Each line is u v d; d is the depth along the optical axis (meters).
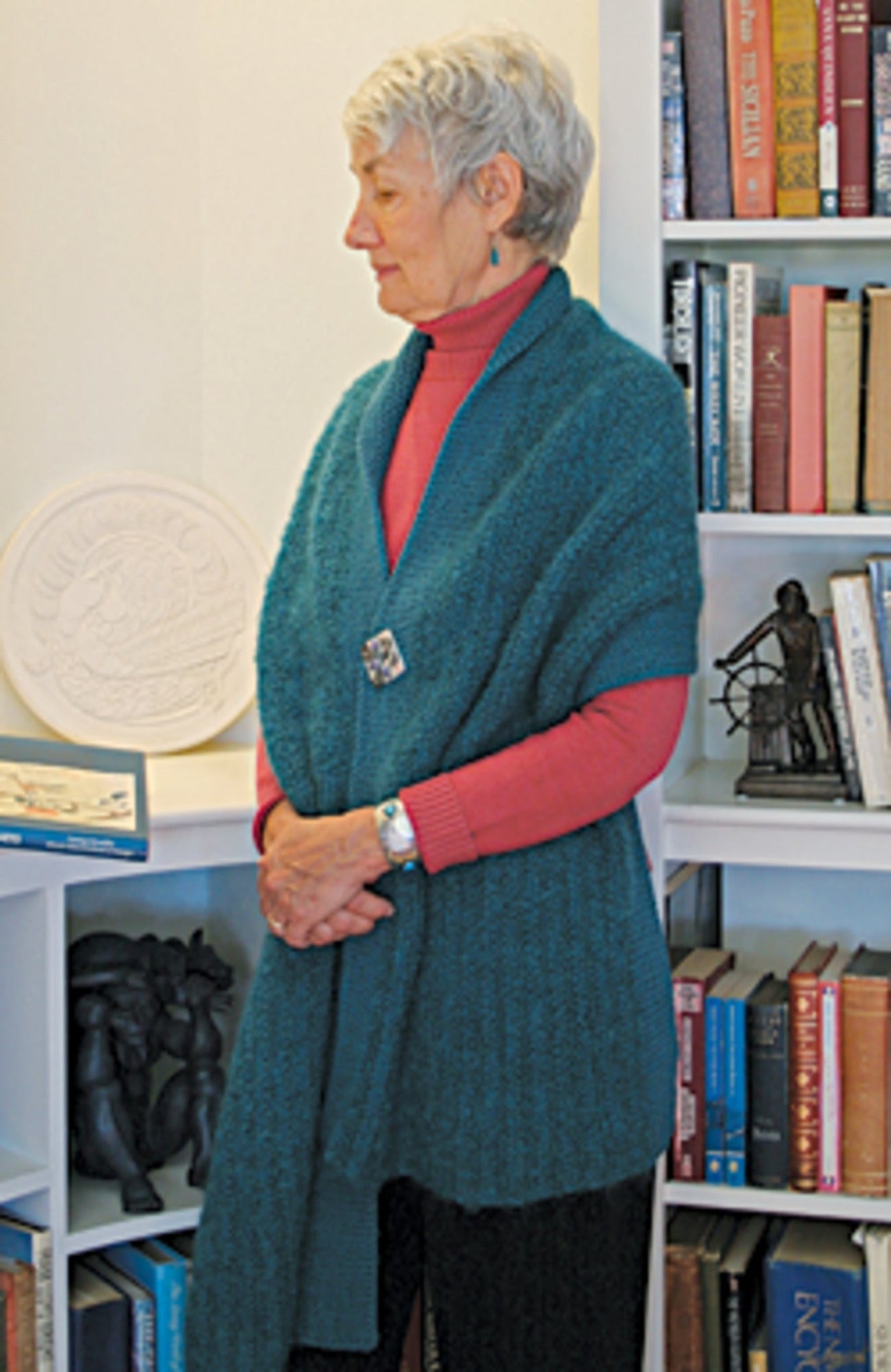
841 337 1.75
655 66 1.71
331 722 1.45
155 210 2.18
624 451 1.35
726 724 2.12
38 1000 1.71
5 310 2.08
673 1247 1.84
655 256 1.74
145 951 1.93
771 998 1.83
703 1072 1.80
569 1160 1.35
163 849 1.77
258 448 2.24
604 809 1.35
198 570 2.19
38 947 1.71
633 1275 1.41
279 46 2.16
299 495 1.61
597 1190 1.36
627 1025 1.38
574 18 2.04
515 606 1.35
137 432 2.20
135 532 2.15
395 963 1.38
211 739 2.22
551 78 1.36
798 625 1.81
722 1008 1.79
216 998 1.95
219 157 2.20
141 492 2.16
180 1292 1.80
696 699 2.08
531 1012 1.35
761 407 1.77
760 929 2.12
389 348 2.18
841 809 1.75
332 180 2.17
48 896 1.70
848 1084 1.77
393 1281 1.51
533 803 1.32
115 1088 1.85
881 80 1.70
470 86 1.31
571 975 1.35
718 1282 1.82
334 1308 1.48
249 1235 1.45
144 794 1.77
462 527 1.38
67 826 1.61
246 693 2.21
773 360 1.76
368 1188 1.46
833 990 1.77
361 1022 1.41
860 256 1.98
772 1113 1.79
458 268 1.37
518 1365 1.39
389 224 1.37
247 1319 1.46
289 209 2.19
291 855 1.40
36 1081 1.73
